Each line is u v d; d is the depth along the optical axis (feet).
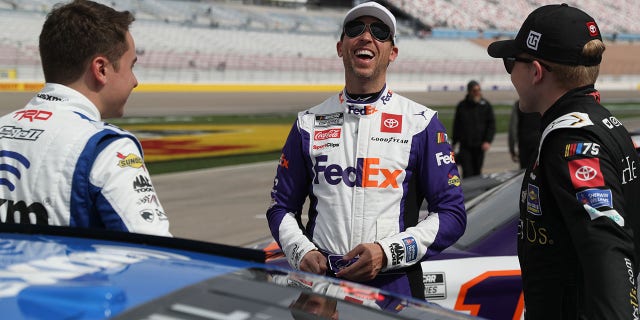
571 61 5.43
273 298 3.45
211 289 3.38
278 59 134.31
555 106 5.53
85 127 4.92
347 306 3.72
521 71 5.78
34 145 4.90
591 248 4.82
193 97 101.30
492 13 190.19
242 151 40.47
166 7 142.51
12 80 100.07
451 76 158.51
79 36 5.15
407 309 3.95
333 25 166.50
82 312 2.90
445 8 183.73
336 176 7.04
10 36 106.93
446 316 3.97
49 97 5.19
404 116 7.13
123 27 5.33
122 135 4.97
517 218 9.37
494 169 33.78
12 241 4.10
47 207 4.78
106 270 3.49
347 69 7.14
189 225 20.86
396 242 6.64
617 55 185.98
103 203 4.73
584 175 4.96
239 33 142.72
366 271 6.55
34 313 2.88
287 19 161.68
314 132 7.29
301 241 6.98
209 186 28.25
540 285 5.41
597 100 5.56
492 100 113.70
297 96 112.98
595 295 4.76
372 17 7.00
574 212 4.95
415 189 7.15
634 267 4.97
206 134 50.14
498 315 8.56
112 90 5.34
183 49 126.93
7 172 4.91
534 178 5.43
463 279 8.54
